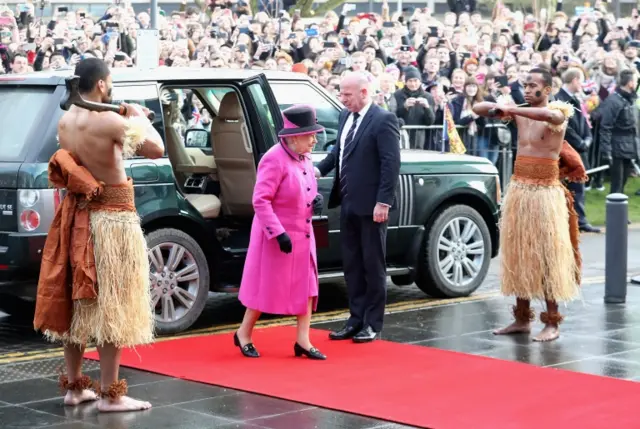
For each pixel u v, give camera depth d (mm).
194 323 12055
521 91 21078
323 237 11812
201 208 12023
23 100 10984
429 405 8531
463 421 8086
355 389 9039
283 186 10211
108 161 8195
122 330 8211
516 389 9000
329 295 13773
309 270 10312
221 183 12312
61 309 8258
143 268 8367
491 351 10484
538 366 9828
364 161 10961
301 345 10250
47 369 9883
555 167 10992
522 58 24141
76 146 8227
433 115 19516
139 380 9430
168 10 33812
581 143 19094
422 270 13086
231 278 12016
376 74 20938
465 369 9727
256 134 11781
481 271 13500
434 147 19516
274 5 27562
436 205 13000
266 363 10016
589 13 28047
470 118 19844
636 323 11820
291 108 10266
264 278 10211
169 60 21031
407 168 12758
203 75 11578
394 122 10945
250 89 11758
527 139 10992
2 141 10828
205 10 27547
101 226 8195
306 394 8898
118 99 11023
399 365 9914
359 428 7977
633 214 21859
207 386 9219
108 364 8430
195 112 15562
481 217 13445
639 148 22250
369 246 10984
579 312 12430
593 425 7961
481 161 13531
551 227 10844
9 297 12375
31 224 10477
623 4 34375
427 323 11828
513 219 10984
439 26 25016
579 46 26859
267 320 12266
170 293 11289
